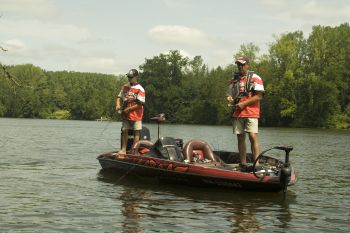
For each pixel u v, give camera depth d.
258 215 7.82
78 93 121.75
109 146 23.16
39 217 7.33
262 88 9.77
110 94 117.69
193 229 6.86
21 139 27.55
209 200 8.95
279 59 69.06
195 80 93.38
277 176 9.25
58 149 20.39
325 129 62.31
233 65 85.56
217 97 82.94
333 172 13.89
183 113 90.25
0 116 113.88
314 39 67.69
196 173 9.90
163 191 9.84
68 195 9.16
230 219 7.51
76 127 58.00
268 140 32.75
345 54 69.06
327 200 9.28
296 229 7.02
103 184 10.59
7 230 6.58
